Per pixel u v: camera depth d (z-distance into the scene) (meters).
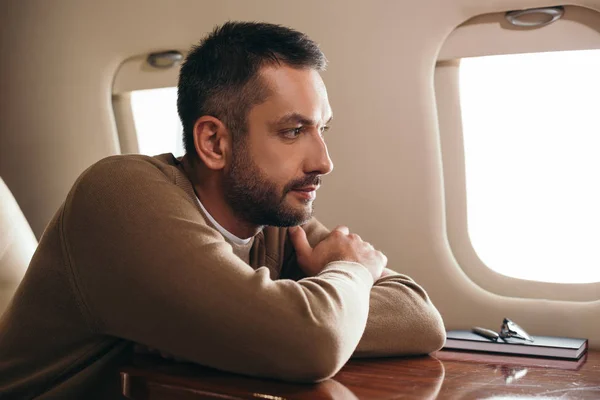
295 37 1.26
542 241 1.90
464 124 1.95
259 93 1.23
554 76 1.85
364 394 1.02
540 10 1.78
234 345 1.06
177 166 1.36
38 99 2.30
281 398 0.98
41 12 2.29
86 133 2.27
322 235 1.51
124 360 1.25
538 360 1.38
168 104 2.29
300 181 1.25
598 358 1.42
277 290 1.08
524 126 1.90
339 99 2.01
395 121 1.95
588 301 1.83
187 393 1.03
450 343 1.50
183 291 1.07
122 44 2.22
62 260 1.19
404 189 1.96
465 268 1.95
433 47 1.89
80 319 1.20
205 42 1.31
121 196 1.15
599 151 1.83
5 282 1.59
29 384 1.24
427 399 1.01
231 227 1.33
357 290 1.20
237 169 1.26
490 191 1.94
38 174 2.32
